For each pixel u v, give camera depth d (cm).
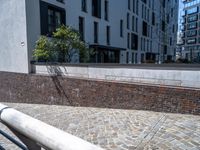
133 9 2683
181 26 7894
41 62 1182
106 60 2108
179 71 719
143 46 3064
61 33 1172
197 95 650
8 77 1342
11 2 1350
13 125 141
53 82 1063
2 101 1405
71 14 1597
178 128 558
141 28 2959
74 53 1233
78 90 959
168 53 4406
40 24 1346
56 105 1038
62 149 101
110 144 489
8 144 393
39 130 119
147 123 618
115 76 882
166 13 3950
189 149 439
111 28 2161
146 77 799
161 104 727
